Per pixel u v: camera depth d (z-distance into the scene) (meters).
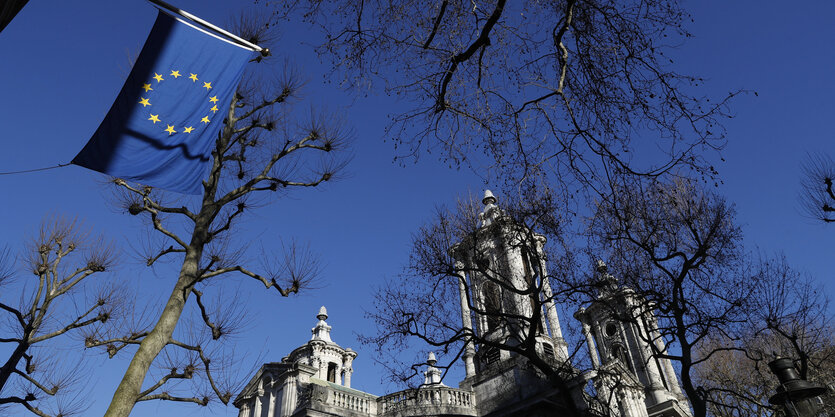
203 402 12.95
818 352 25.53
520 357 33.97
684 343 18.84
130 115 9.34
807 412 11.32
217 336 13.47
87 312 20.67
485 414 33.97
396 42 10.81
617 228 18.02
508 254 35.03
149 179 9.04
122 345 13.80
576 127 10.41
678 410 44.06
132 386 10.33
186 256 12.63
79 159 8.60
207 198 13.76
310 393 33.34
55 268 21.33
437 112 11.41
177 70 9.95
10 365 18.72
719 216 19.72
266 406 37.97
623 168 10.69
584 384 29.03
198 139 9.73
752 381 30.22
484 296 34.78
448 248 24.73
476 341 22.83
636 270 21.05
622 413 35.03
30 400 19.52
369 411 34.44
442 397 34.41
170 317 11.55
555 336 37.38
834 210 19.12
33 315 20.06
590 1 9.95
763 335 25.28
